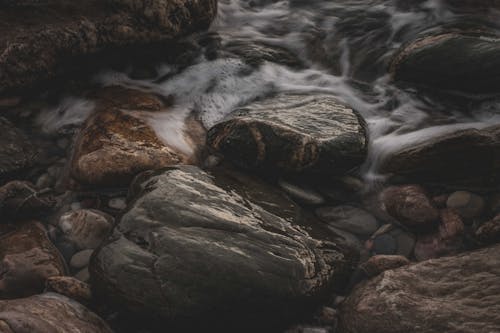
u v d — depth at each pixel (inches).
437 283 110.2
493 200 139.3
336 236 131.1
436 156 143.1
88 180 141.8
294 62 202.8
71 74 178.7
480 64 167.5
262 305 108.0
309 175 146.6
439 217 135.6
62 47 169.3
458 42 172.7
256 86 189.5
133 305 106.5
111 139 147.8
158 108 171.8
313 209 141.9
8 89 164.7
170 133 158.6
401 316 103.5
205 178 131.4
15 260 120.3
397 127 168.6
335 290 120.8
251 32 219.9
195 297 105.3
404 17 223.1
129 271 107.9
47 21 168.9
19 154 150.6
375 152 158.2
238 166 149.9
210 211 118.8
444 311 102.5
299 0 243.4
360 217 139.9
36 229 132.3
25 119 167.2
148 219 115.2
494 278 108.0
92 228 131.5
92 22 173.6
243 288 107.0
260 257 111.4
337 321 113.2
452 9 221.5
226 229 115.4
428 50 175.3
